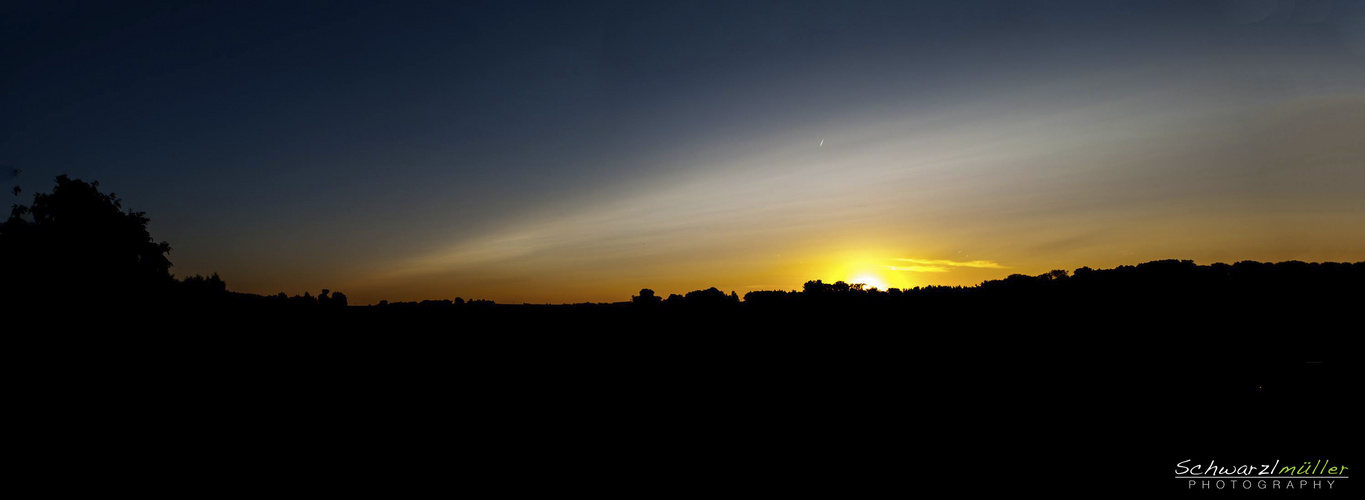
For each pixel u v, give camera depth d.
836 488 17.17
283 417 24.30
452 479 17.94
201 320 35.88
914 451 20.69
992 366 35.69
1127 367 33.47
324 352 36.28
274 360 33.06
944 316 51.31
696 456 20.16
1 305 26.62
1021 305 51.75
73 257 29.72
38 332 26.58
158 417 23.06
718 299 61.25
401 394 29.05
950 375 33.97
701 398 29.11
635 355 40.66
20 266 28.09
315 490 16.89
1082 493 16.69
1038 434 22.34
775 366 37.25
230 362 31.39
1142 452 19.81
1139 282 52.72
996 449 20.66
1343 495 16.06
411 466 19.08
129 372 27.02
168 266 35.06
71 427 21.17
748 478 18.06
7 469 17.52
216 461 19.14
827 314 54.31
